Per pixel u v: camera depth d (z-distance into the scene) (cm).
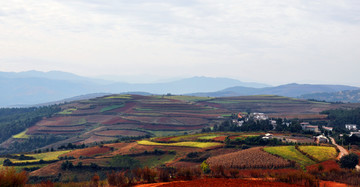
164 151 13462
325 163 9106
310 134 17150
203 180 5306
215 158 10100
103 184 4966
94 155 14025
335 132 18150
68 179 9775
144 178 5275
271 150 10825
